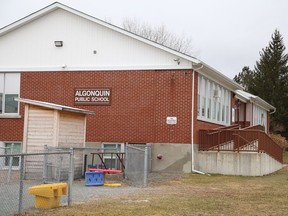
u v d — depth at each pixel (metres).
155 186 15.96
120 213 9.99
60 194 10.54
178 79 21.41
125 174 17.62
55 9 23.48
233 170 20.75
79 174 17.88
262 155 21.00
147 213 10.09
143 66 22.05
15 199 11.41
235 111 33.62
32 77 23.77
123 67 22.39
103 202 11.55
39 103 16.88
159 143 21.42
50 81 23.50
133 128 21.98
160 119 21.55
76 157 17.78
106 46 22.81
